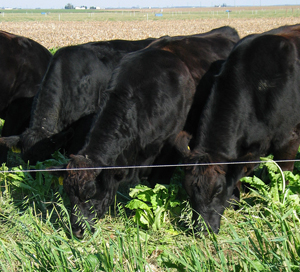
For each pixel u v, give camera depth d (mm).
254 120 4910
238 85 4926
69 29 41594
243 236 4562
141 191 4867
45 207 5270
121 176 4754
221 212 4383
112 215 5117
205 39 6543
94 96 6570
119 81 5141
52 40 27547
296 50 5129
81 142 6441
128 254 3855
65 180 4305
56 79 6195
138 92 5105
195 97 5746
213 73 6117
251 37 5270
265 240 3895
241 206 5102
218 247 3850
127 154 4961
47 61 7660
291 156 5301
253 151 5043
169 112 5301
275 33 5523
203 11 124562
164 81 5309
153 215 4852
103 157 4648
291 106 5004
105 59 6738
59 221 4938
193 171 4207
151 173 5660
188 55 5984
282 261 3574
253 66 4969
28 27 45625
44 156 5582
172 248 4352
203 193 4211
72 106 6367
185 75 5590
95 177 4375
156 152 5395
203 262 3605
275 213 4320
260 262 3527
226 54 6570
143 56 5461
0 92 7094
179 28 44781
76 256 3801
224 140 4707
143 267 3740
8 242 4418
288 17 66375
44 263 3730
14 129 7328
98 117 4934
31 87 7301
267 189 5156
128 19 75750
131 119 4980
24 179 5695
